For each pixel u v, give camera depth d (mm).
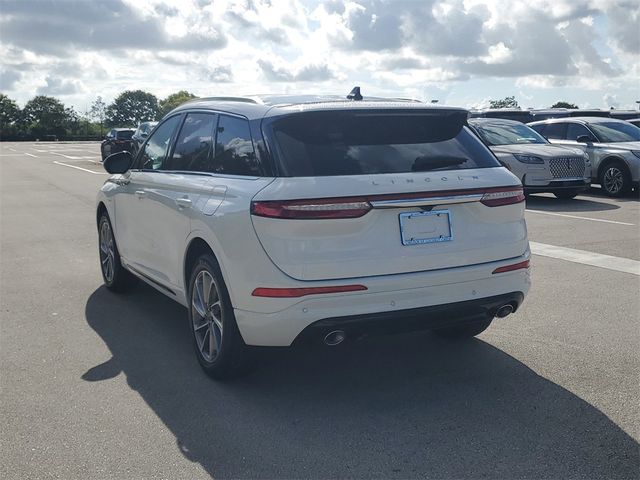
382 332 4203
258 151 4359
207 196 4680
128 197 6242
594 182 15797
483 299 4426
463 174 4438
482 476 3471
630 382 4641
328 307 4031
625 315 6176
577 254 8852
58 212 13805
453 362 5070
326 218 3998
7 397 4520
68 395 4547
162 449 3795
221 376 4688
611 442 3807
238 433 3980
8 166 30688
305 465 3605
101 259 7324
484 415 4172
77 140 102562
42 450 3799
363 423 4094
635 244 9492
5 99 109125
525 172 14062
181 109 5742
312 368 4996
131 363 5148
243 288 4188
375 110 4504
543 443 3805
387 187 4125
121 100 132125
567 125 16828
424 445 3807
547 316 6168
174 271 5273
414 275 4176
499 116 19234
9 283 7664
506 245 4516
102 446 3836
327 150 4285
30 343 5609
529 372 4848
